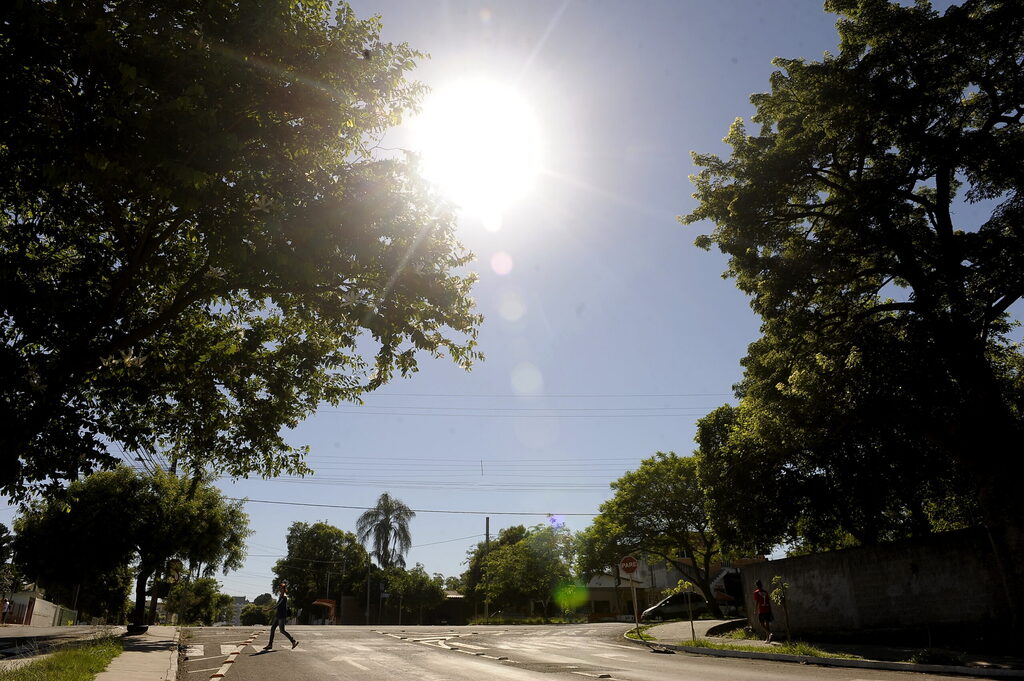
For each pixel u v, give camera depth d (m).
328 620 84.00
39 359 10.50
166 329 13.20
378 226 10.18
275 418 14.23
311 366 13.90
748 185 18.83
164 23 8.39
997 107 17.05
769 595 23.66
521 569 59.72
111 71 8.25
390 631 27.38
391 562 64.44
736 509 24.44
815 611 21.48
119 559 27.50
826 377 18.55
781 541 26.39
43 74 8.75
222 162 8.61
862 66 16.86
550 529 63.66
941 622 17.45
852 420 19.31
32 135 8.23
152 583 34.22
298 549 91.50
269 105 9.98
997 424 16.48
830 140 17.84
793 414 19.84
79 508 26.59
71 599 58.44
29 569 27.70
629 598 66.12
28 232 10.22
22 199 9.99
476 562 78.00
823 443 21.45
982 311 16.84
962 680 11.98
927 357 17.08
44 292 9.91
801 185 19.33
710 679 11.85
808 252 18.34
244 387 14.13
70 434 10.78
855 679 11.88
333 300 10.82
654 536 41.88
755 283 19.14
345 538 92.38
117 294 10.67
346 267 10.20
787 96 19.16
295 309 12.19
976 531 17.00
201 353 13.55
